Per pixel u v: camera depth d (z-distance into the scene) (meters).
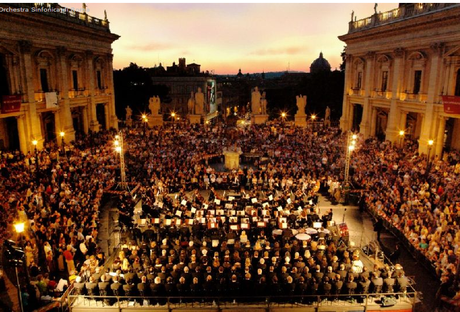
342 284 17.52
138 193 31.06
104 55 55.91
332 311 17.09
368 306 17.08
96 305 17.03
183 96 104.88
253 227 23.19
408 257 21.98
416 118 44.97
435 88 36.06
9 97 33.41
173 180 32.69
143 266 18.97
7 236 19.66
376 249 20.81
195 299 17.45
